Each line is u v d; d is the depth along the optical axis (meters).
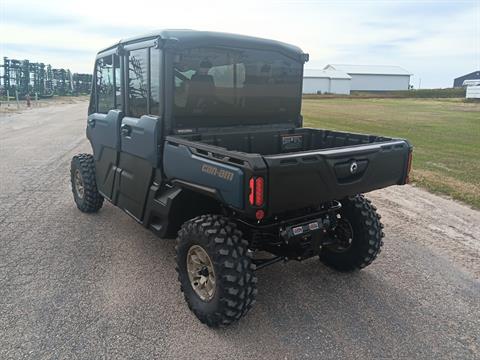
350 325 3.26
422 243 4.88
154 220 4.02
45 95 55.84
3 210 5.97
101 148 4.97
